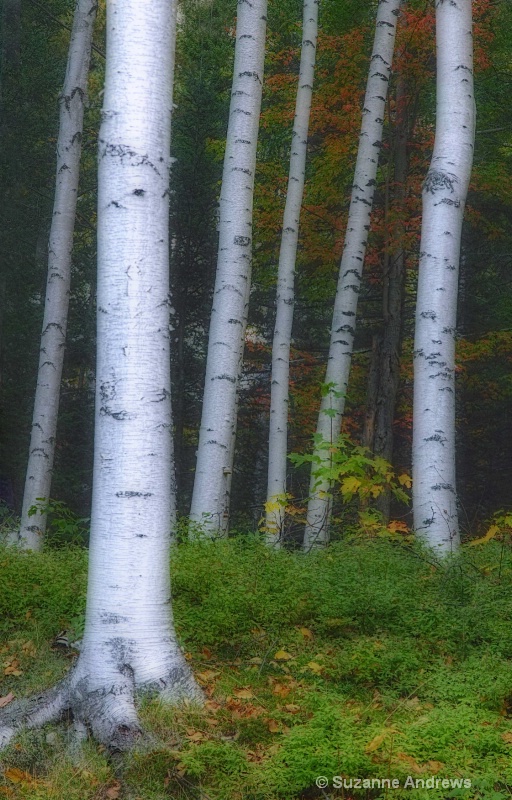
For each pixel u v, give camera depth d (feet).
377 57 43.42
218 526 33.01
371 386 52.26
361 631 20.27
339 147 51.19
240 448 67.05
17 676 18.84
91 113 70.49
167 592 17.04
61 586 23.32
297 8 60.44
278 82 54.39
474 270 59.57
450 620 19.84
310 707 16.21
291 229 43.16
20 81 59.11
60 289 42.88
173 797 13.89
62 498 60.29
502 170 50.90
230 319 34.30
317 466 39.14
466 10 29.66
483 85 51.37
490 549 26.58
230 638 20.26
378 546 25.71
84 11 44.75
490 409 62.39
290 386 56.54
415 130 54.24
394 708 16.44
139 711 15.80
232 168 35.37
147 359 16.93
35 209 62.75
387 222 51.47
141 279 17.01
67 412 63.82
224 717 16.10
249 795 13.71
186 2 79.30
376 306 60.70
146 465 16.78
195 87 65.10
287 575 23.09
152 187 17.26
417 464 28.45
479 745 14.56
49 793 13.93
